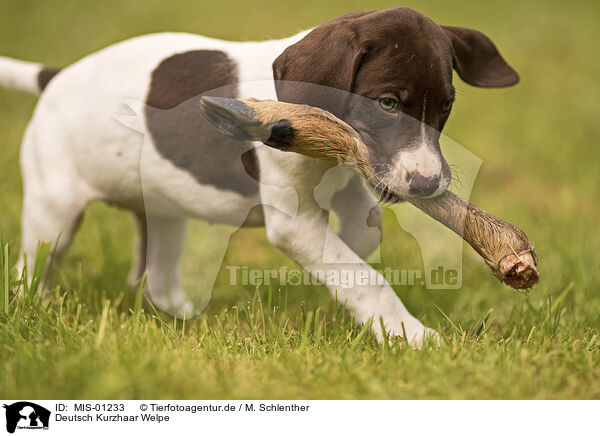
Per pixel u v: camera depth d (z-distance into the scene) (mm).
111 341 4770
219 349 4891
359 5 19812
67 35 16984
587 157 10984
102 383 4211
